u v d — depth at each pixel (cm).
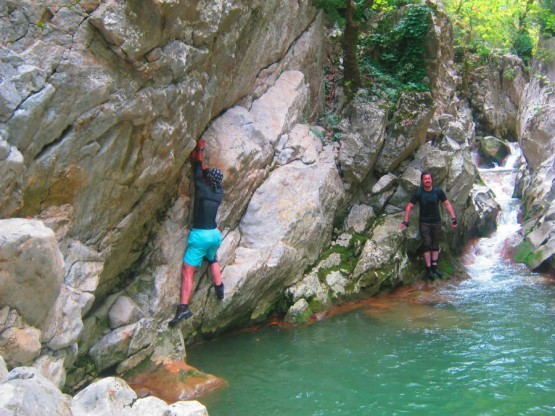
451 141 1034
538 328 691
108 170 468
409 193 923
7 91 364
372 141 883
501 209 1205
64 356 435
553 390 514
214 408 490
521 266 996
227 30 563
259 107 757
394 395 512
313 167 809
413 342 653
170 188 599
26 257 363
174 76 494
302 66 886
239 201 683
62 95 400
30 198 411
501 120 1579
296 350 634
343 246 862
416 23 974
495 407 483
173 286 598
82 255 472
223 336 682
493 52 1634
